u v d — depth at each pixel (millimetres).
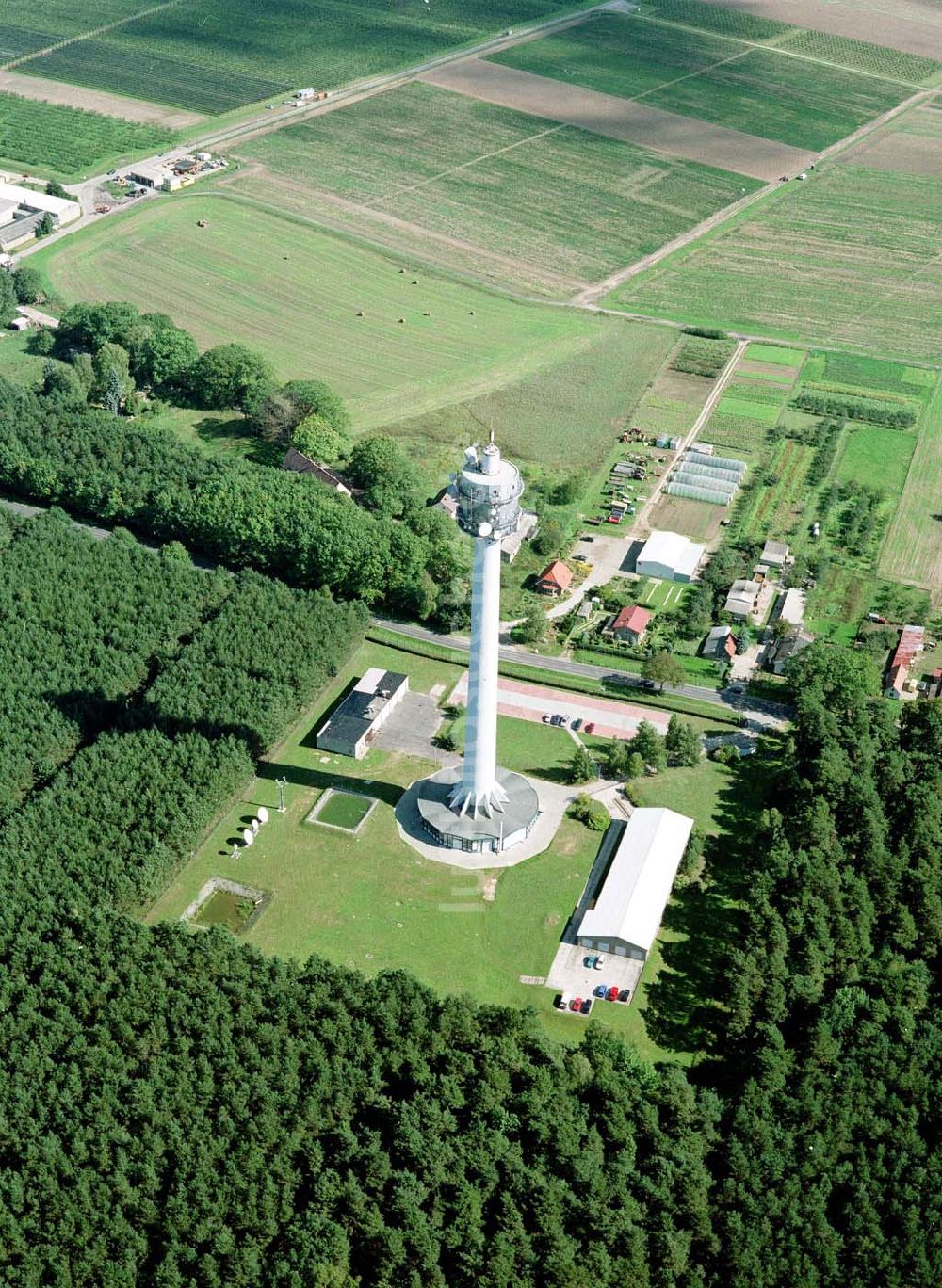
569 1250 187250
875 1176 199750
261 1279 185375
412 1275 184625
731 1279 186250
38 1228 188125
